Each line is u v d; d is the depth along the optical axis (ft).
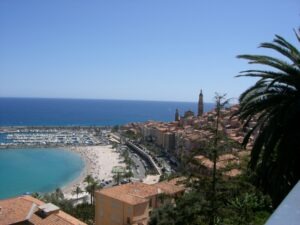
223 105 75.36
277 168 62.08
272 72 65.05
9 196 366.84
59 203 245.45
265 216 92.43
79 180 434.30
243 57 67.46
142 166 497.05
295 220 6.79
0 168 500.33
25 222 133.18
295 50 65.62
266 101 65.16
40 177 453.17
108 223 173.58
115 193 175.73
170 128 631.15
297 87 63.26
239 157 90.33
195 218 78.38
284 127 62.08
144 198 168.86
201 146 77.41
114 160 562.25
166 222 113.09
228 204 85.30
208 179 76.07
